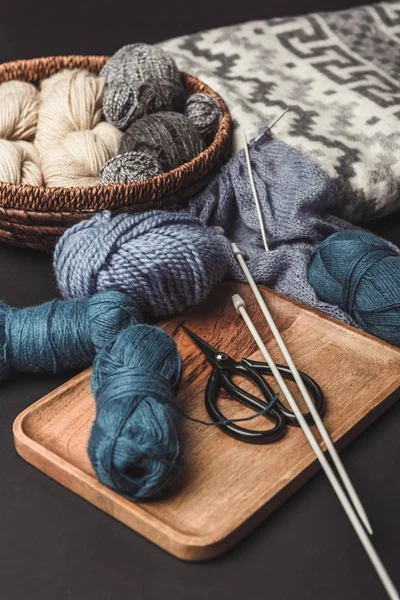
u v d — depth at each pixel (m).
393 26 1.67
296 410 0.79
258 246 1.14
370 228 1.24
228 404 0.86
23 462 0.83
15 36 1.76
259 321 0.99
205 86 1.28
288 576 0.72
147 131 1.12
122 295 0.88
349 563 0.73
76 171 1.12
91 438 0.72
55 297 1.07
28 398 0.91
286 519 0.77
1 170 1.09
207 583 0.71
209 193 1.16
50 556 0.74
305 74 1.46
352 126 1.30
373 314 0.93
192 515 0.74
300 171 1.15
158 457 0.70
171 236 0.92
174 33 1.80
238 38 1.56
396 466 0.82
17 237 1.09
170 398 0.75
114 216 0.99
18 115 1.19
